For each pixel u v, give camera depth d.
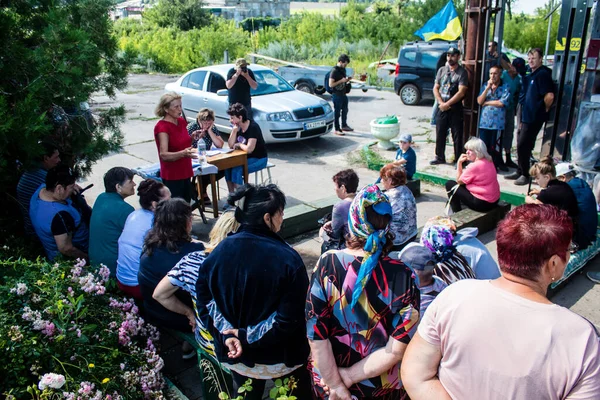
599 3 6.48
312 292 2.15
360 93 16.33
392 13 29.45
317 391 2.40
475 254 3.52
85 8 4.69
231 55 25.00
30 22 4.52
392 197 4.43
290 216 5.87
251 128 6.43
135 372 2.90
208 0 50.91
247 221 2.48
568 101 7.34
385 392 2.19
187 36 26.56
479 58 7.95
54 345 2.77
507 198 6.77
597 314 4.30
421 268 2.69
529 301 1.50
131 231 3.71
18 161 4.51
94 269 3.81
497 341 1.48
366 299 2.07
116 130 5.16
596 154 6.36
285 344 2.56
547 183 4.84
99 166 8.50
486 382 1.49
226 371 2.94
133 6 48.31
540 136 10.65
